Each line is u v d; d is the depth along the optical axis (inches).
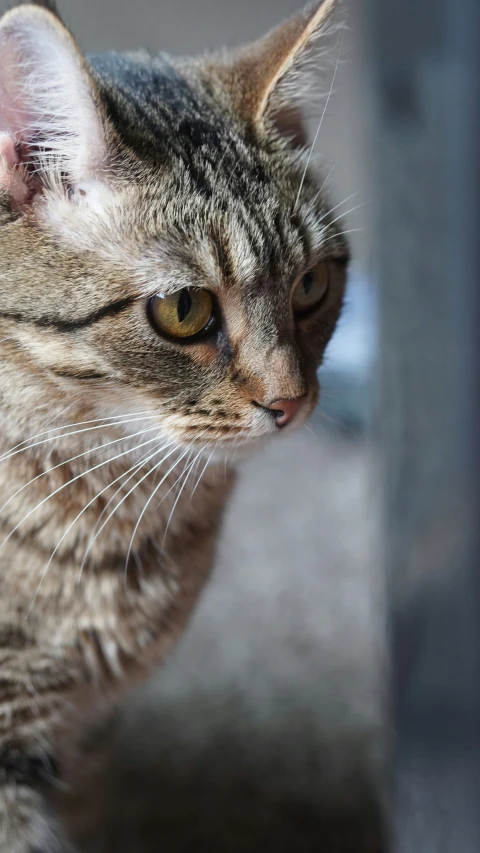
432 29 20.0
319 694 29.3
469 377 20.0
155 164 22.0
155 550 24.0
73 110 21.6
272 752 28.1
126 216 21.9
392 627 23.0
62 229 21.9
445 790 21.7
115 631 23.8
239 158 22.7
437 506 21.1
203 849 26.4
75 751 25.2
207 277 21.9
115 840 26.6
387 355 22.4
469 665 20.8
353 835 26.5
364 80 22.6
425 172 20.5
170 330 21.9
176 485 23.7
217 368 22.2
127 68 23.8
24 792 23.3
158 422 22.5
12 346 22.1
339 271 24.2
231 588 32.3
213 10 45.1
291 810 27.0
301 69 23.5
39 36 21.2
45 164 21.9
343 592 32.2
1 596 22.8
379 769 27.4
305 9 24.4
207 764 27.9
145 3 44.1
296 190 23.1
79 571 23.3
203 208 22.0
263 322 22.2
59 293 21.8
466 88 19.4
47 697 23.5
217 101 23.5
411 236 21.1
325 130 37.3
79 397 22.3
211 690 29.5
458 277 20.0
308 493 38.4
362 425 40.6
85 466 23.0
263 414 22.4
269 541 35.0
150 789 27.5
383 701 26.3
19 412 22.5
